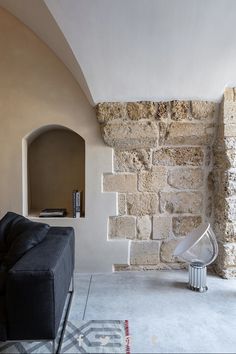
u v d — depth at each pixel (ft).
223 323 6.62
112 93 8.64
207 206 9.64
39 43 9.03
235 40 7.39
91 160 9.23
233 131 8.71
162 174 9.43
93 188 9.29
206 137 9.29
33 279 4.86
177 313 7.02
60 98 9.12
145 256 9.53
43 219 9.28
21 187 9.22
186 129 9.07
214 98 8.88
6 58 9.07
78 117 9.15
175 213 9.53
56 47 8.41
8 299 4.87
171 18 6.77
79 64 7.86
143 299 7.67
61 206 10.95
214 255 8.07
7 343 5.98
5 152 9.18
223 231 9.00
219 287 8.39
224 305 7.39
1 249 6.67
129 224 9.45
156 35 7.16
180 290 8.19
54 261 5.28
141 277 9.04
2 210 9.23
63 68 9.09
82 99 9.14
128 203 9.41
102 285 8.47
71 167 10.91
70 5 6.45
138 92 8.66
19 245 5.95
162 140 9.22
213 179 9.61
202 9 6.62
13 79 9.11
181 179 9.48
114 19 6.75
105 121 8.93
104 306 7.30
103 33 7.08
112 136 8.94
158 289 8.24
